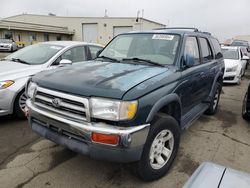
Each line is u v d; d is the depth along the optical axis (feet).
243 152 12.63
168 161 10.21
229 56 35.73
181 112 11.35
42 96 9.37
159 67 10.99
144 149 8.75
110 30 135.85
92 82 8.64
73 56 19.21
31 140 13.05
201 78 13.66
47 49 18.80
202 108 15.21
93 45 21.27
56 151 11.92
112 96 7.86
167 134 10.00
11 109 15.03
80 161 11.07
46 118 9.18
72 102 8.43
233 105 22.26
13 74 15.35
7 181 9.45
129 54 12.84
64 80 9.07
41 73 10.52
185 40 12.35
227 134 14.99
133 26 132.67
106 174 10.14
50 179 9.68
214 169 5.75
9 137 13.33
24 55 18.63
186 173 10.42
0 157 11.21
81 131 8.18
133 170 9.11
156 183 9.65
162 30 13.69
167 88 9.67
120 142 7.80
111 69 10.45
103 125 8.02
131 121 7.95
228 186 5.05
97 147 8.04
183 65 11.53
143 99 8.29
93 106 7.99
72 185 9.36
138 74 9.67
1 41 85.87
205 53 15.40
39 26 124.47
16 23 116.37
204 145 13.29
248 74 46.01
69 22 140.15
